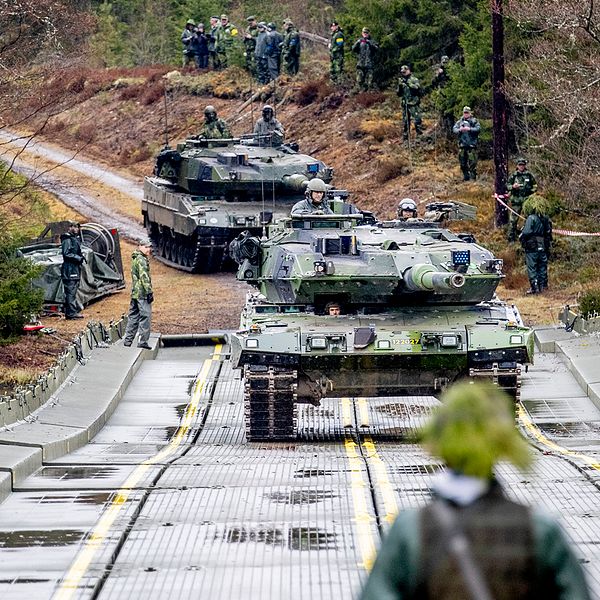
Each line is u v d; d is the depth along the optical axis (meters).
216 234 126.38
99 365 89.06
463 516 18.39
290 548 42.62
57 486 53.47
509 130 157.38
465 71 161.00
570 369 89.06
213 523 46.12
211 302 118.25
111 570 40.59
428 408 80.56
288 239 79.69
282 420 70.06
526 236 116.62
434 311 75.31
